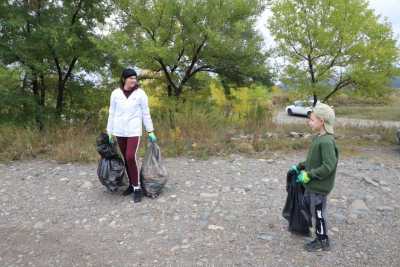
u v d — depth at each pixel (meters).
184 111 10.70
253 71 12.87
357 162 7.61
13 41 10.59
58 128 9.27
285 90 13.05
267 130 10.23
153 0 12.05
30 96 11.12
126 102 5.12
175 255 3.87
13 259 3.88
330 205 5.15
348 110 34.16
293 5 11.77
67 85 12.48
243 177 6.41
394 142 9.69
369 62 11.30
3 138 8.41
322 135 3.62
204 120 9.57
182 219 4.72
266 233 4.31
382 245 4.02
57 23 10.69
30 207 5.23
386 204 5.20
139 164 7.05
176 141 8.40
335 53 11.62
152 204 5.20
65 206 5.23
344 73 11.66
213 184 6.03
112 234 4.38
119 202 5.31
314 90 11.95
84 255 3.92
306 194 3.81
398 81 11.80
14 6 10.60
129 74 5.10
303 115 30.81
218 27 11.95
